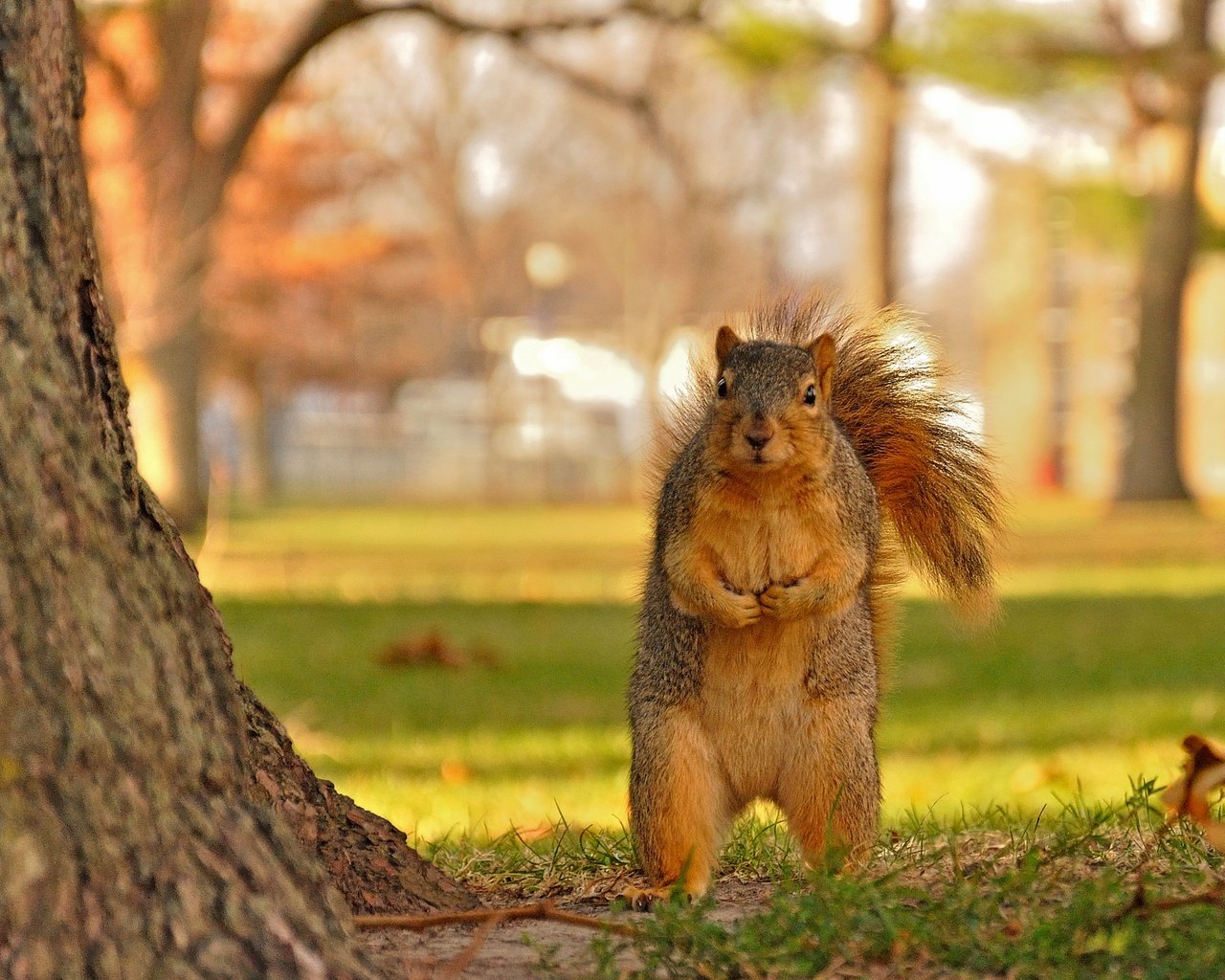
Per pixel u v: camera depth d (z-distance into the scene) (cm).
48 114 450
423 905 544
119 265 2177
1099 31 3291
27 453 398
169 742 404
